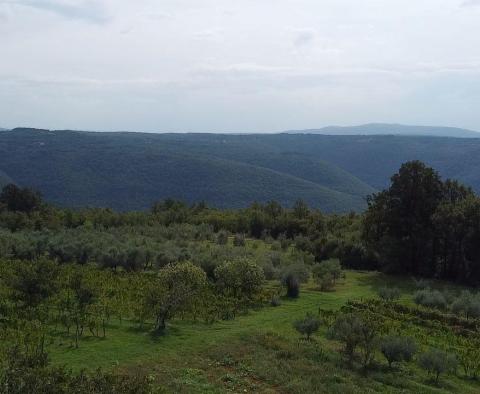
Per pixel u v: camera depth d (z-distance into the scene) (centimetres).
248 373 3225
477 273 6819
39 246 7144
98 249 6919
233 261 5522
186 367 3250
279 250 8312
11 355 2162
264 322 4412
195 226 10506
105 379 1816
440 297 5419
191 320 4338
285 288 5766
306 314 4625
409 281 6894
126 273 6197
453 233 6869
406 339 3597
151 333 3878
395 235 7419
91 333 3816
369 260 7725
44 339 3559
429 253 7275
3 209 11331
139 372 3050
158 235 9175
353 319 3759
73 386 1723
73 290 4834
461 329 4631
